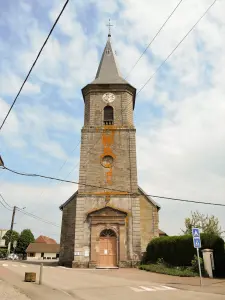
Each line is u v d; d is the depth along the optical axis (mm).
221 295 11516
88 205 25219
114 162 26594
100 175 26188
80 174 26234
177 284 14898
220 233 36062
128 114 28734
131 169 26328
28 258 71750
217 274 18562
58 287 12992
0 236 49656
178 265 20969
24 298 10094
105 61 32750
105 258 23797
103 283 14602
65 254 27172
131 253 23703
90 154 26953
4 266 22000
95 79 30891
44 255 72812
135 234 24234
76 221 24750
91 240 23984
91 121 28312
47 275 16984
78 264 23469
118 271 20750
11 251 68125
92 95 29438
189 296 11219
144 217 27625
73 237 27672
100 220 24578
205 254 18562
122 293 11836
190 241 20672
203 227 37125
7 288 11703
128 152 26984
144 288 13180
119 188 25703
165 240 22547
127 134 27688
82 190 25719
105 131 27750
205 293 12023
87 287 13227
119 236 24078
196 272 18547
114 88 29547
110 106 28969
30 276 14148
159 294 11656
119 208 24938
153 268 20688
